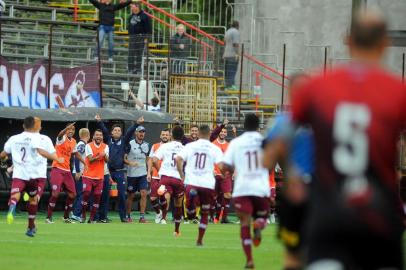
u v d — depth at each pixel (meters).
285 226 21.17
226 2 95.62
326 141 15.75
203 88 78.62
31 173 46.34
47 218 59.72
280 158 17.80
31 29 87.19
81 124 71.19
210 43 93.38
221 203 65.44
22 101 70.12
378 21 15.87
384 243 15.43
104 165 61.41
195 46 83.19
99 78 72.25
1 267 32.59
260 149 33.94
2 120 67.88
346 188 15.60
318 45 100.12
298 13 101.88
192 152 44.69
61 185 60.69
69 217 62.56
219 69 84.50
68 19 92.81
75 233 50.56
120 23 96.88
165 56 85.88
